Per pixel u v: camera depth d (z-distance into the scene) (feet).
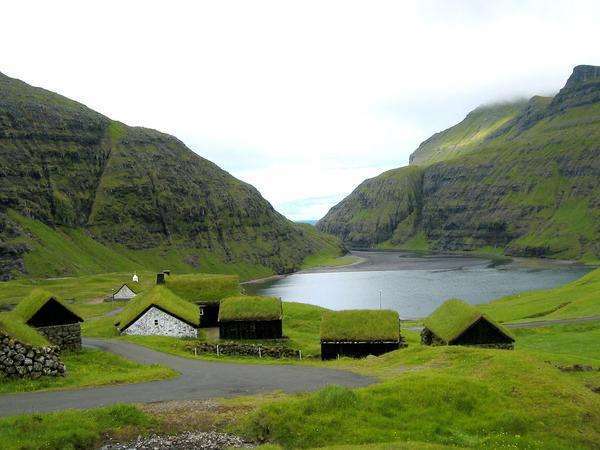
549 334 285.02
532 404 104.01
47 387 119.85
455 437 90.48
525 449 88.53
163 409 99.50
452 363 143.02
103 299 485.97
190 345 211.61
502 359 127.13
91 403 105.29
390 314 216.95
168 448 83.92
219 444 85.61
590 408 104.68
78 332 171.53
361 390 104.94
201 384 127.54
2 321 129.29
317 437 88.43
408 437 89.56
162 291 274.77
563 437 94.43
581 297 398.21
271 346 223.71
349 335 208.95
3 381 120.47
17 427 84.69
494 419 97.40
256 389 121.70
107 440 85.71
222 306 256.93
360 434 89.04
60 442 81.71
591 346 230.89
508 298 487.61
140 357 179.01
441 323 221.05
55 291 545.85
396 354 169.37
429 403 101.30
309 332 304.91
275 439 87.81
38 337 133.59
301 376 139.33
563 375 121.29
